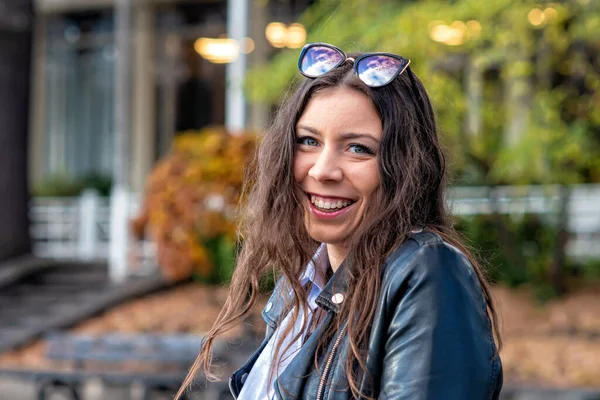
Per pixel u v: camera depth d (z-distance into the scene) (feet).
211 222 32.94
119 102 46.01
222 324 6.57
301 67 5.90
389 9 27.50
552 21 26.99
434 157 5.90
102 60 70.03
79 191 64.69
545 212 35.68
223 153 32.48
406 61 5.70
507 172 32.78
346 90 5.71
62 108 72.79
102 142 70.54
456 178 8.48
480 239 35.12
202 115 66.69
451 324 4.95
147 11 67.00
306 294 6.28
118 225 41.93
